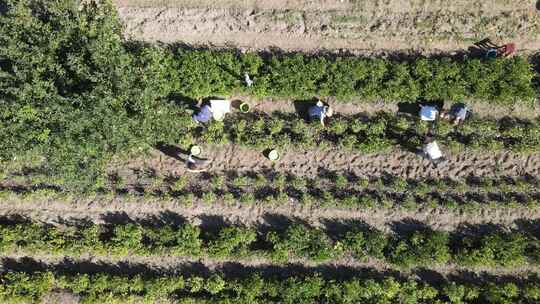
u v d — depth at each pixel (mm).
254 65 28094
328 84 27906
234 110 29109
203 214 28453
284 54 28906
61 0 25422
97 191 28906
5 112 25672
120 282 27375
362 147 27938
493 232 26828
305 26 29016
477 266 26812
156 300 27516
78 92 26328
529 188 27266
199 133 28953
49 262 28641
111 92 25219
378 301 26281
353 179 28094
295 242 27047
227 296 27000
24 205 29188
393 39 28578
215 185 28391
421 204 27562
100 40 25281
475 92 27453
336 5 28891
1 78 26047
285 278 27328
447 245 27047
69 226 28703
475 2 28188
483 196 27469
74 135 25781
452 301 26219
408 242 26969
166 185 28797
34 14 26781
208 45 29375
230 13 29344
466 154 27875
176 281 27297
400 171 27984
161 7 29547
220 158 28828
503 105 27953
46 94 25281
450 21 28203
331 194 28000
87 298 27406
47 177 28750
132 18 29547
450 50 28297
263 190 28406
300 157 28547
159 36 29578
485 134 27703
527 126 27484
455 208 27375
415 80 27594
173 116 27172
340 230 27734
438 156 27297
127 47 27406
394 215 27625
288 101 28844
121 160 29094
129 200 28609
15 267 28656
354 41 28781
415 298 26328
